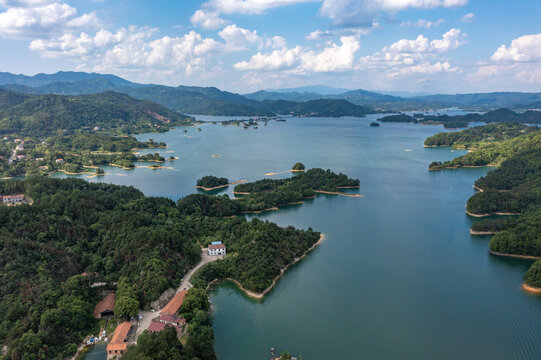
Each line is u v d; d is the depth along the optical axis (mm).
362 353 148625
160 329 153250
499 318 171125
